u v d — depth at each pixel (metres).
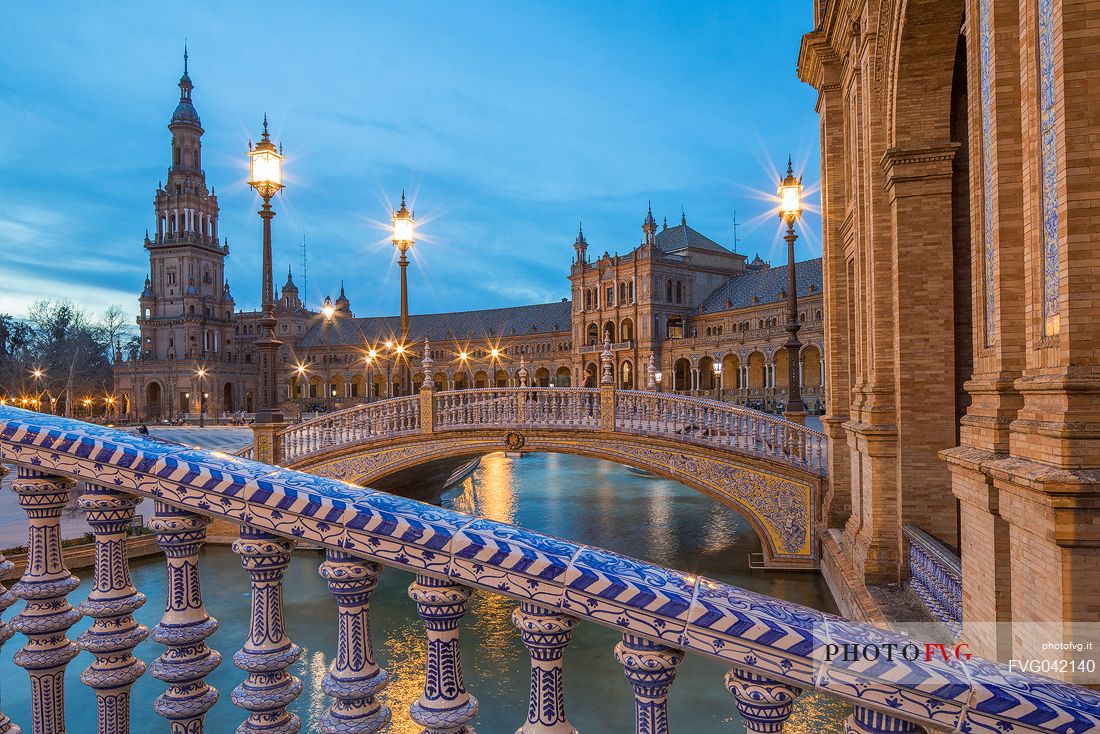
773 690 1.48
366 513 1.71
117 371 113.38
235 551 1.84
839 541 13.75
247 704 1.84
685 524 20.56
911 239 10.55
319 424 18.56
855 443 12.67
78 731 7.26
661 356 96.69
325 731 1.78
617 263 99.31
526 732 1.63
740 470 15.69
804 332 79.38
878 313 11.33
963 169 10.66
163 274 114.31
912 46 9.92
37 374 95.25
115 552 2.09
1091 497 4.43
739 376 88.88
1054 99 4.90
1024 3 5.37
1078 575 4.56
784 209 18.11
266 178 17.64
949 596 8.54
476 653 10.16
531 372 115.12
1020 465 5.05
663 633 1.52
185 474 1.86
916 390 10.55
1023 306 5.73
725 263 105.81
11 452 2.08
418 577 1.73
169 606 1.96
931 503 10.48
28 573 2.13
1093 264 4.63
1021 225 5.75
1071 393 4.61
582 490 28.06
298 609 11.66
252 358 129.12
